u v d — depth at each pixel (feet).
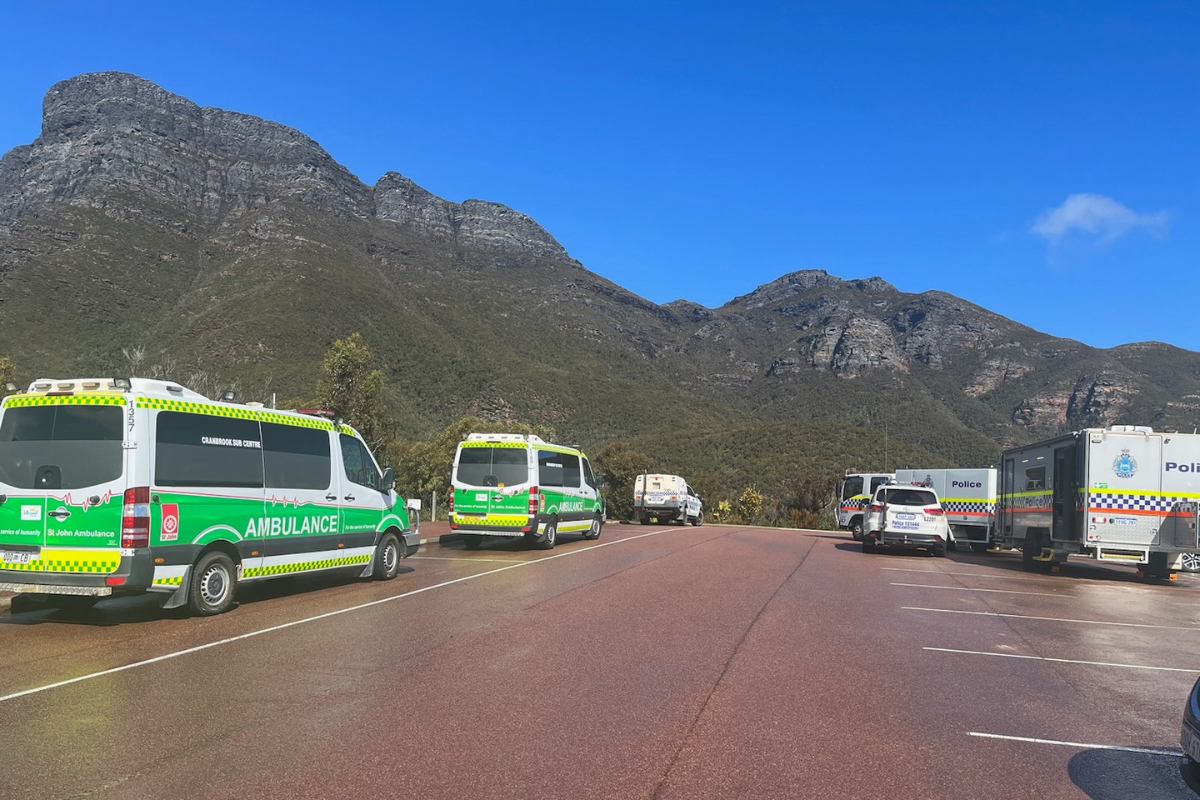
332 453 38.55
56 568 28.27
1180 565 53.98
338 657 23.97
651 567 49.80
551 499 62.64
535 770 14.97
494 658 24.03
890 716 19.24
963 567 61.52
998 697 21.35
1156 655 27.86
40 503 28.63
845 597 39.78
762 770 15.34
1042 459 61.05
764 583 43.98
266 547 33.91
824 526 132.46
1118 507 54.39
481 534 59.31
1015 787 14.89
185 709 18.51
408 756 15.57
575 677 21.95
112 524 28.19
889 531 69.46
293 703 19.08
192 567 30.40
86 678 21.36
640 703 19.63
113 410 28.81
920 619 33.91
